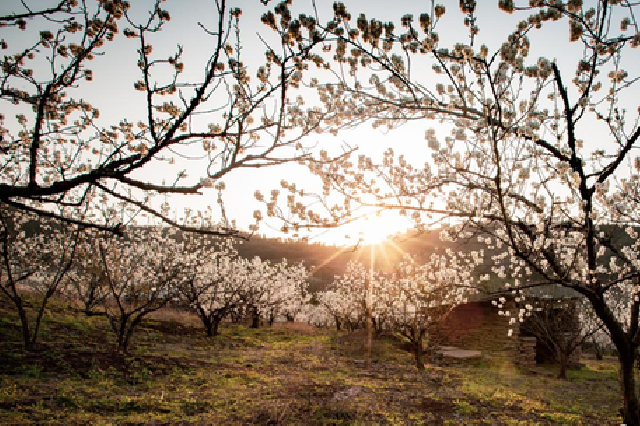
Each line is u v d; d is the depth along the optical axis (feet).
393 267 65.16
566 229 18.51
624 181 19.84
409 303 53.88
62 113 15.94
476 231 19.83
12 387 26.17
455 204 20.36
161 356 41.93
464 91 15.11
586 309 49.55
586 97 15.76
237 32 12.45
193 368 39.45
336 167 18.63
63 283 53.78
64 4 12.72
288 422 24.90
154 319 70.90
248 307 88.79
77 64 13.14
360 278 83.56
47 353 35.04
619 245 23.62
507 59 12.41
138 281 49.52
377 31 13.74
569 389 42.88
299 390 34.06
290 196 17.79
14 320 45.39
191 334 64.44
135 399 26.84
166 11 11.46
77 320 52.85
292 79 14.34
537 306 49.52
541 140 16.69
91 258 42.34
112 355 38.17
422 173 20.83
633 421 19.39
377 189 19.57
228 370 40.32
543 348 65.36
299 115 16.49
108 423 22.08
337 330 107.24
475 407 30.99
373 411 28.35
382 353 61.87
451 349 64.80
